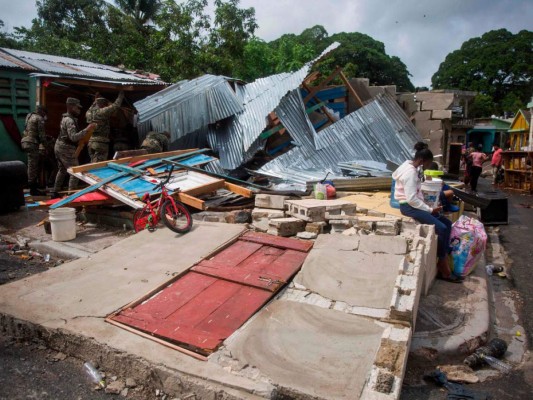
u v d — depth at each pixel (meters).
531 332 4.54
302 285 4.22
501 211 10.23
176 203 5.79
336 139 10.65
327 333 3.41
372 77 42.03
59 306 3.99
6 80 10.16
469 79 54.69
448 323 4.17
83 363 3.50
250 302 3.96
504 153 17.97
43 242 6.23
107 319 3.75
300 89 11.77
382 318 3.57
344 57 40.00
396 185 5.46
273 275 4.39
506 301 5.44
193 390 2.98
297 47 22.95
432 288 5.02
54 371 3.40
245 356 3.18
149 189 6.92
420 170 5.45
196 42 17.80
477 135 43.12
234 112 9.93
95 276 4.61
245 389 2.84
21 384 3.23
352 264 4.38
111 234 6.64
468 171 16.64
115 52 18.61
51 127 10.69
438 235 5.13
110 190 6.80
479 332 4.03
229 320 3.68
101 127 8.47
